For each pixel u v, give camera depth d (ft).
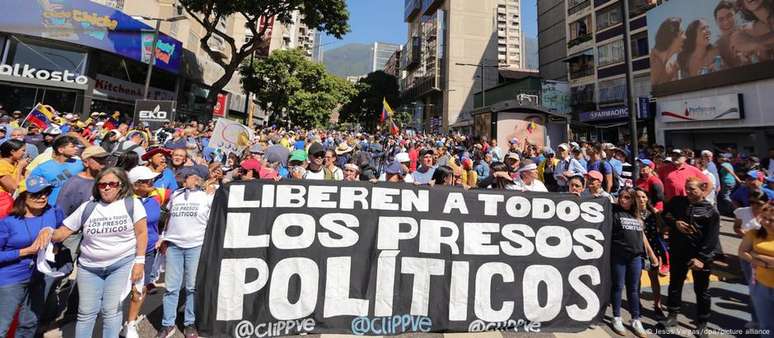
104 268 9.36
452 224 12.31
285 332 10.88
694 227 12.14
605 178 22.11
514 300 11.97
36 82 54.95
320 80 111.55
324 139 59.21
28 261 9.13
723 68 47.50
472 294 11.84
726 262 19.57
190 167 15.89
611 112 73.67
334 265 11.50
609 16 83.15
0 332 8.74
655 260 12.89
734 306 14.33
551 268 12.37
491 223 12.51
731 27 46.37
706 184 12.35
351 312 11.26
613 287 12.51
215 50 99.25
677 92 54.60
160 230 14.38
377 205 12.12
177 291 11.14
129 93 67.10
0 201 9.88
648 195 18.35
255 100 119.65
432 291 11.72
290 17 70.18
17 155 13.61
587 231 12.79
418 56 168.35
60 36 55.11
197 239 11.39
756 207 12.89
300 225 11.61
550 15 106.93
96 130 32.78
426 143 48.03
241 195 11.53
